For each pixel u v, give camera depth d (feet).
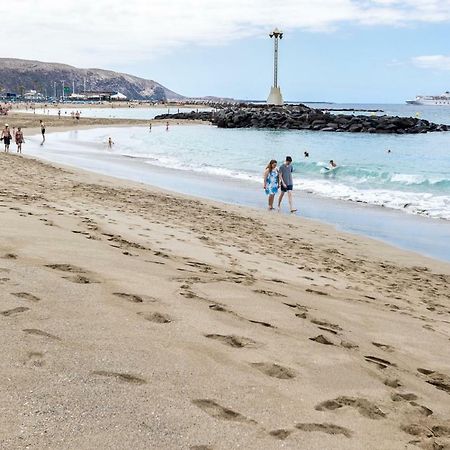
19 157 84.79
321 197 63.87
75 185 54.34
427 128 280.92
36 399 7.84
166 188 67.41
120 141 161.07
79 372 9.07
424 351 15.52
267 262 27.12
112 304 13.39
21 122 240.53
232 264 24.47
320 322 15.97
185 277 18.11
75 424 7.36
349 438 8.68
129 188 59.16
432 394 11.82
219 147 153.48
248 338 12.73
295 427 8.66
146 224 33.50
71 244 20.08
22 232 20.71
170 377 9.61
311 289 21.70
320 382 10.92
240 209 51.67
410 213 53.57
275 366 11.26
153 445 7.22
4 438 6.68
